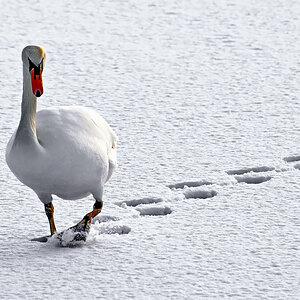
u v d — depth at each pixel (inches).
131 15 832.9
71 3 871.1
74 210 442.3
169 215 433.4
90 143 391.9
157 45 748.6
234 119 575.8
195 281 362.0
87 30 788.6
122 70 685.9
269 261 379.6
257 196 452.1
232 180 475.2
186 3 869.2
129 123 570.9
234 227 416.5
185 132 552.7
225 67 690.8
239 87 643.5
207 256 385.7
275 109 593.9
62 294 352.8
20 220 429.4
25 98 382.0
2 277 368.5
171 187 472.4
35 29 789.9
